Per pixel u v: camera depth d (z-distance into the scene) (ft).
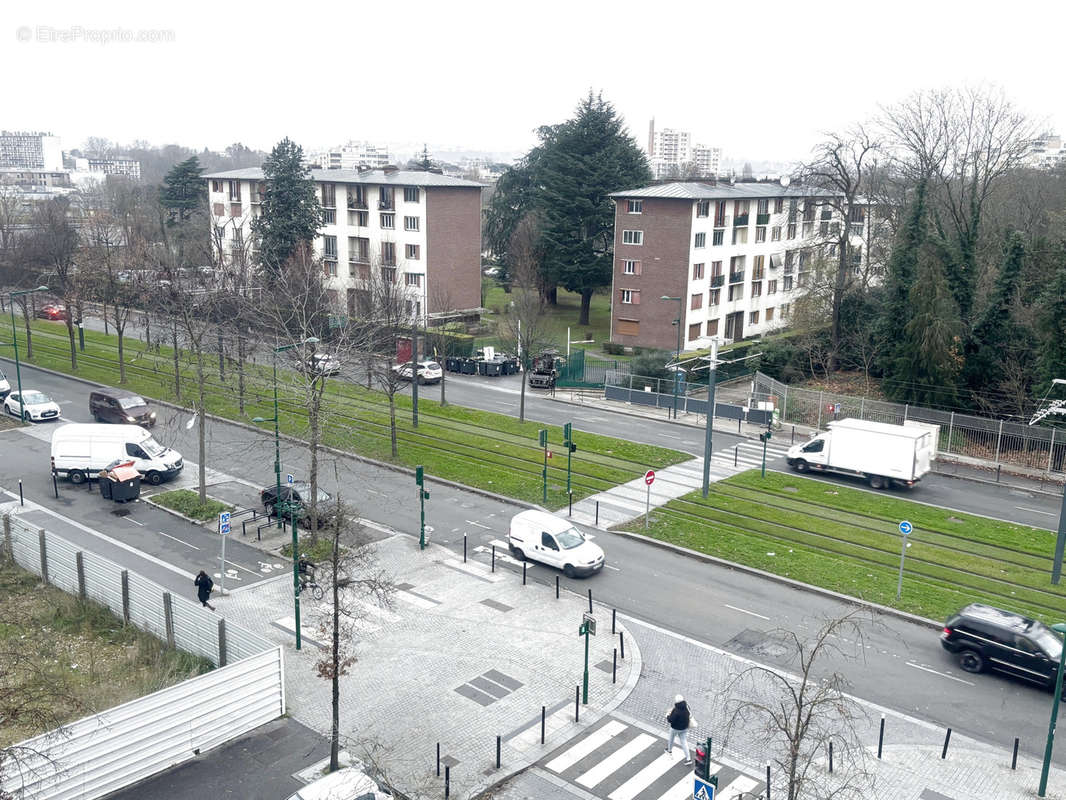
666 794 60.59
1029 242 183.32
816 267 214.28
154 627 80.69
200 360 120.78
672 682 75.05
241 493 120.78
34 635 78.84
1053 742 65.26
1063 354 145.28
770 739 62.54
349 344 134.92
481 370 205.98
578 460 136.67
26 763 54.54
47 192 601.62
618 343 228.22
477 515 113.80
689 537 106.01
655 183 238.07
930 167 188.65
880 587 93.09
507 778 61.93
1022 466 141.59
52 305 253.65
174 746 62.75
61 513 112.37
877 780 62.18
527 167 289.53
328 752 64.49
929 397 164.96
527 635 82.53
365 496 120.16
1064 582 95.86
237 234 226.99
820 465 134.41
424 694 72.33
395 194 244.22
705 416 169.07
